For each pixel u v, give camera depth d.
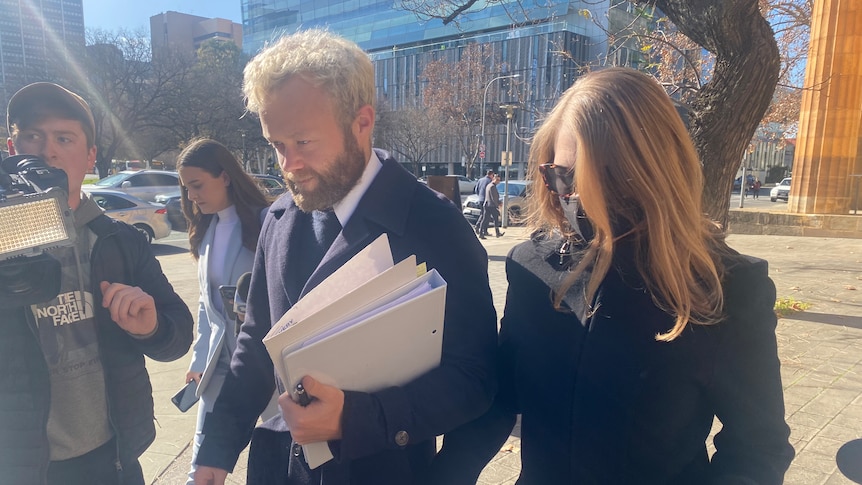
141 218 12.18
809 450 2.88
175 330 1.73
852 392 3.56
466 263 1.25
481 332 1.24
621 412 1.04
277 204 1.55
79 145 1.58
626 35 4.95
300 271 1.37
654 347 1.02
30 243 1.20
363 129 1.27
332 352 0.99
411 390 1.12
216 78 27.09
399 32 49.34
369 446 1.06
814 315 5.40
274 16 56.47
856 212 13.12
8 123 1.55
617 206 1.07
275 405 2.15
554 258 1.23
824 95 12.73
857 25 12.33
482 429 1.38
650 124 1.04
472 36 40.84
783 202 30.91
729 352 1.00
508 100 35.78
